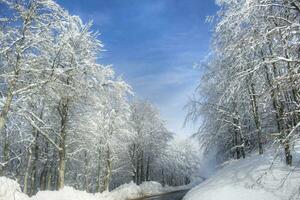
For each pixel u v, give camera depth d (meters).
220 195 12.11
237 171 14.45
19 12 15.86
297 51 9.62
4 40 15.88
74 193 20.03
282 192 10.72
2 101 15.72
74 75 19.33
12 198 13.05
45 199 18.45
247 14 10.22
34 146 26.88
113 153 37.53
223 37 13.49
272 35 9.92
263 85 12.13
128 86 23.20
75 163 36.88
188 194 15.77
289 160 12.49
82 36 21.70
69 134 25.12
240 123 20.45
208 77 20.36
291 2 9.83
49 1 16.25
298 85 9.16
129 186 39.94
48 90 16.92
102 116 34.94
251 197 11.07
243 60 11.41
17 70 15.84
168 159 64.38
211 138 22.52
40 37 16.31
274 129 17.66
